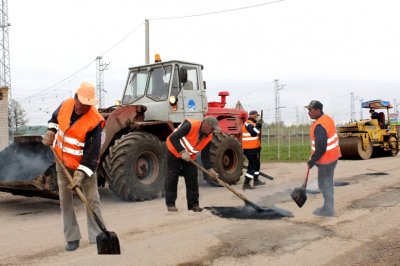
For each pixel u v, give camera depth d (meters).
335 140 5.70
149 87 8.46
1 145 13.90
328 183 5.77
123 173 6.91
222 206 6.45
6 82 25.45
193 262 3.91
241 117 10.28
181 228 5.13
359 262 3.91
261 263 3.88
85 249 4.32
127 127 7.69
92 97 3.89
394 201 6.68
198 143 5.82
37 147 7.15
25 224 5.58
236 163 9.13
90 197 4.14
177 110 8.20
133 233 4.93
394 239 4.61
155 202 7.07
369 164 13.07
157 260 3.97
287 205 6.49
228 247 4.35
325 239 4.62
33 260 4.04
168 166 6.00
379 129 16.52
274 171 11.62
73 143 3.96
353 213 5.86
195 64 8.70
